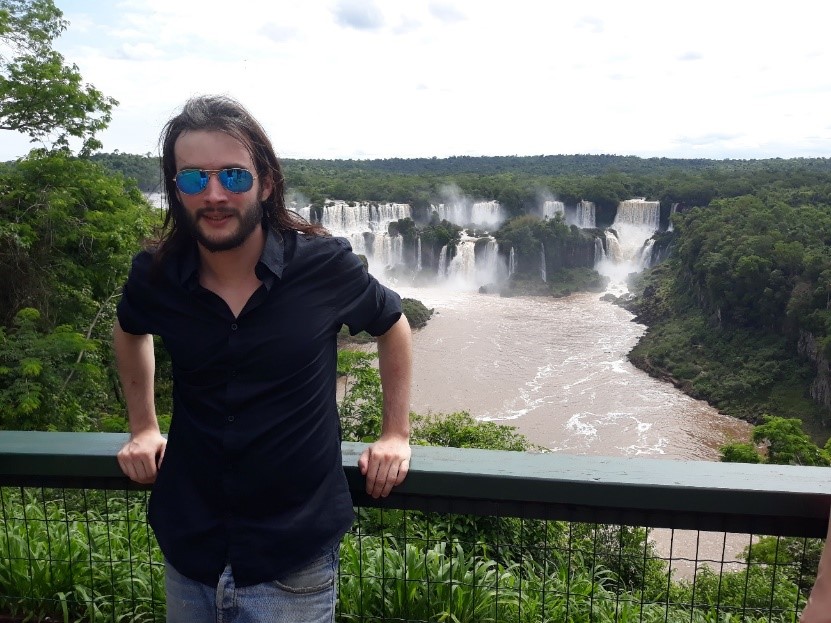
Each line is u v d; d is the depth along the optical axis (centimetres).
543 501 201
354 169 15712
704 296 5925
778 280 5097
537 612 296
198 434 178
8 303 1959
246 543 177
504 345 5269
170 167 181
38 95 1967
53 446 225
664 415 3931
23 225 1845
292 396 177
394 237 7944
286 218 189
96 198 2153
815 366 4631
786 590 360
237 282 181
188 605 186
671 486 194
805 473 200
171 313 181
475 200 9931
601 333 5891
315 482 181
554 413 3812
